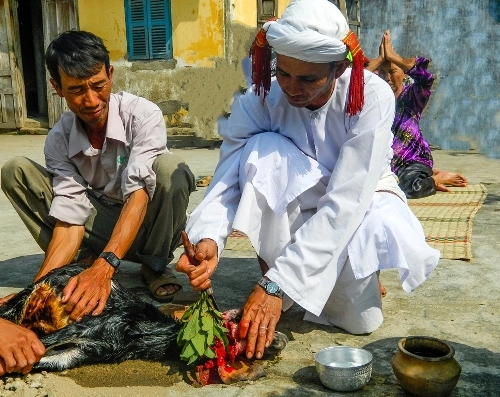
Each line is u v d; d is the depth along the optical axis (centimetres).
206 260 246
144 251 322
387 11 741
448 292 322
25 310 242
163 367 241
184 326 233
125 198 290
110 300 251
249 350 231
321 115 264
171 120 1169
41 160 913
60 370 234
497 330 274
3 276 363
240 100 286
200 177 712
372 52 902
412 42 630
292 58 232
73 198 302
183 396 219
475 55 520
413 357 212
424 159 574
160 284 317
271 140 268
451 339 265
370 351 254
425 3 618
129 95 303
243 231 252
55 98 1306
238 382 229
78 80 260
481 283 335
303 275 243
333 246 246
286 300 279
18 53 1319
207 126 1142
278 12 1186
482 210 511
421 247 254
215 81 1137
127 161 301
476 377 231
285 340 252
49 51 262
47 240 319
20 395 209
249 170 260
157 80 1167
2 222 513
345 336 270
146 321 249
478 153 833
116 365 242
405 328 277
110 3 1176
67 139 303
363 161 251
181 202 309
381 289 313
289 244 257
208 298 233
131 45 1178
